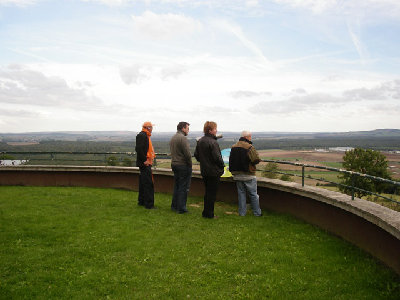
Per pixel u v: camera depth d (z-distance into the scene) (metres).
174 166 6.92
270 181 7.38
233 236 5.52
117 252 4.70
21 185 10.44
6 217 6.25
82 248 4.76
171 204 7.43
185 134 6.93
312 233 5.70
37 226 5.72
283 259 4.57
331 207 5.66
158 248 4.89
